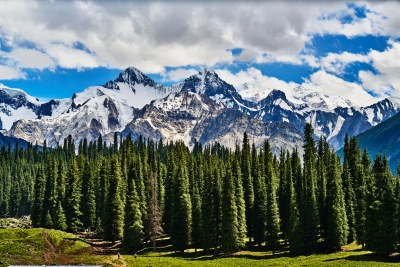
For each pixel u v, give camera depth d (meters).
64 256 82.19
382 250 73.81
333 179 88.81
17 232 92.56
